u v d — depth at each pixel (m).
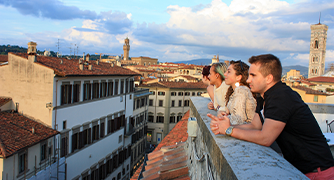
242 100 3.08
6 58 53.56
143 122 50.72
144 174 6.27
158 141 61.22
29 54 22.70
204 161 3.33
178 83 65.69
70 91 24.38
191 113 6.24
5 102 22.64
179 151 7.22
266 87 2.63
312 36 149.12
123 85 37.12
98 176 30.55
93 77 28.23
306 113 2.35
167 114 60.53
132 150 43.97
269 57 2.59
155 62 188.25
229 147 2.27
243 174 1.64
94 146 29.41
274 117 2.36
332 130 8.09
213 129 2.77
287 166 1.77
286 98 2.38
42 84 22.09
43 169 20.59
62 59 29.89
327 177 2.31
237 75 3.50
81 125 26.23
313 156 2.38
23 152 18.41
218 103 4.44
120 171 37.44
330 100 28.75
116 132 35.53
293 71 108.06
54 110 22.12
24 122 21.48
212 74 4.52
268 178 1.56
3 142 17.33
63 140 23.55
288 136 2.47
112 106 33.91
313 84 71.50
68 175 24.34
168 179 5.29
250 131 2.46
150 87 60.53
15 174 17.66
